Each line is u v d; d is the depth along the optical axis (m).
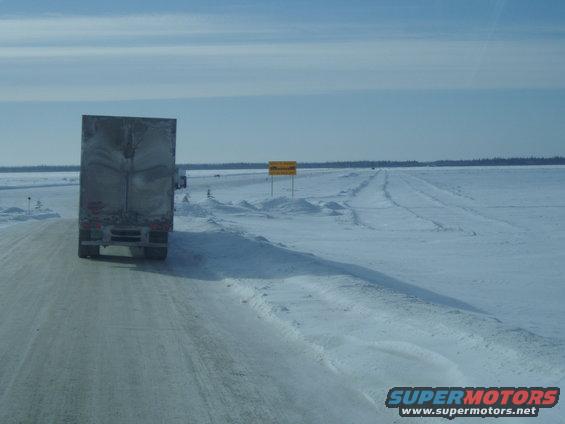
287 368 10.63
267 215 53.34
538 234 39.91
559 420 8.18
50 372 10.12
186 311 15.15
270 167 66.88
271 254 23.66
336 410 8.75
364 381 9.88
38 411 8.45
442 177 152.88
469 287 22.06
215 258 24.48
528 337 11.48
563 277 24.38
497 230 42.56
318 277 18.80
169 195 23.89
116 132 23.64
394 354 11.17
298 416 8.48
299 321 13.64
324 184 121.06
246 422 8.22
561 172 179.62
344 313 14.45
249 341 12.37
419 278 23.52
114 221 23.78
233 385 9.70
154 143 23.80
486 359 10.37
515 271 25.70
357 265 25.22
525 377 9.55
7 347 11.56
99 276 20.36
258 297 16.44
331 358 11.02
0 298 16.23
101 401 8.87
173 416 8.37
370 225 48.03
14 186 113.94
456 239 37.38
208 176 182.75
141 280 19.80
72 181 145.25
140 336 12.57
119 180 23.70
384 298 15.60
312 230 42.91
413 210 60.66
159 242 24.11
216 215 50.84
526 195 82.56
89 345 11.81
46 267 21.97
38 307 15.20
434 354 10.82
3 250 26.45
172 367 10.54
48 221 43.50
